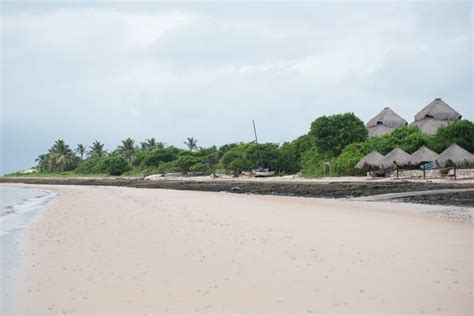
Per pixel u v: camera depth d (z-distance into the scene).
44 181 120.38
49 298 8.48
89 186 84.00
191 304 7.68
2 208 32.84
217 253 11.65
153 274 9.77
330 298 7.65
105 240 14.66
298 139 80.81
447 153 39.47
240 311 7.23
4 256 12.74
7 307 8.04
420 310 6.98
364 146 56.97
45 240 15.48
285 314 7.01
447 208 21.30
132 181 88.38
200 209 24.77
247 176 76.62
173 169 105.38
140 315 7.28
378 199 27.81
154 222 18.88
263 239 13.55
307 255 11.01
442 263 9.85
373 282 8.47
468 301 7.33
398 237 13.36
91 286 9.11
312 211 22.23
